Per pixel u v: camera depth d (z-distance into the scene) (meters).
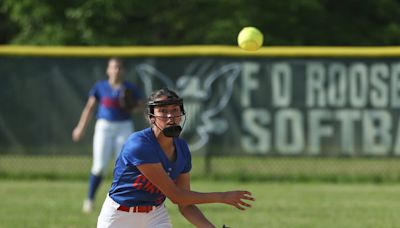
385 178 37.31
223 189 33.72
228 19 50.69
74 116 37.00
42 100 37.16
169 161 14.53
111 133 28.22
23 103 37.12
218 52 36.62
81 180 37.88
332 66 36.31
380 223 25.08
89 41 51.44
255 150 36.59
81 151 37.03
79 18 51.16
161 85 36.75
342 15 55.09
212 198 14.25
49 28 51.94
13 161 38.75
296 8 51.06
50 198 31.28
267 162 38.16
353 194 32.78
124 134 28.36
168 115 14.23
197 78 36.69
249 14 50.72
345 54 36.28
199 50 36.66
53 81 37.12
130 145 14.41
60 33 51.69
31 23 52.97
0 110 37.19
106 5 51.00
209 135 36.69
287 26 51.69
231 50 36.62
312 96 36.41
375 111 36.19
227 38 49.56
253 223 25.08
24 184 36.19
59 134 37.09
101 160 27.88
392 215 26.88
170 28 52.78
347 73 36.28
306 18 52.75
